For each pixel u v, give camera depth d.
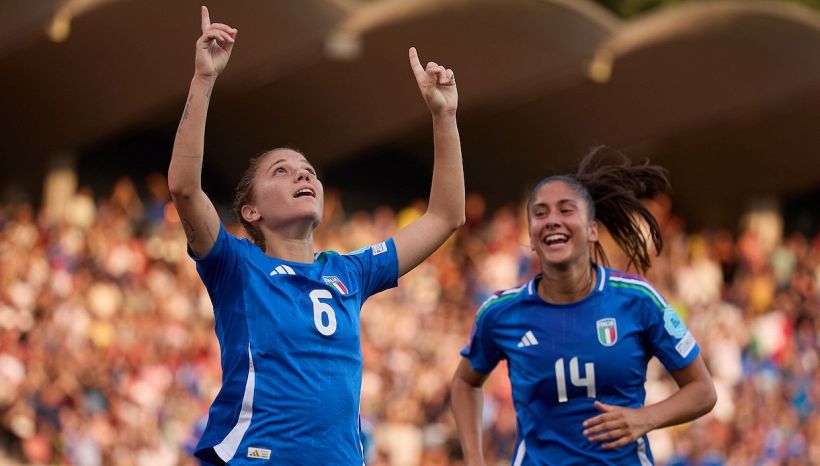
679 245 61.25
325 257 14.43
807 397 53.97
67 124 53.28
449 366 47.09
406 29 51.72
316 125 58.56
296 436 13.18
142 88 51.34
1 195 55.19
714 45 56.84
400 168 65.31
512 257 56.09
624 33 55.84
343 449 13.42
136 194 57.94
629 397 17.22
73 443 37.38
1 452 36.81
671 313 17.22
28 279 41.88
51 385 38.16
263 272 13.73
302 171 14.20
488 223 61.56
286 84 55.66
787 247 65.38
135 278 45.25
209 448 13.33
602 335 17.09
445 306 51.78
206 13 13.56
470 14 51.44
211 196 60.94
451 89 15.33
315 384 13.38
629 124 62.59
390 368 45.56
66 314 41.12
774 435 49.97
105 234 47.47
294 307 13.61
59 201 54.25
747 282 62.06
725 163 70.19
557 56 54.72
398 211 64.94
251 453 13.10
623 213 18.70
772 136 67.44
